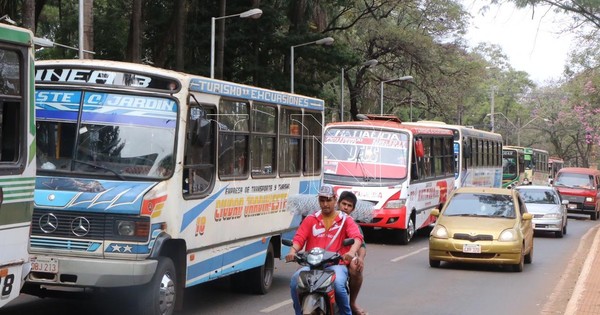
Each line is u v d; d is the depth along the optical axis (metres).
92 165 9.35
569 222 35.84
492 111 72.50
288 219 13.63
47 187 9.02
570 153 101.12
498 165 39.38
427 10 50.06
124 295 9.37
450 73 50.44
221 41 36.97
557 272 16.80
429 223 24.72
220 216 10.88
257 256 12.37
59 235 8.89
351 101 52.59
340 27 45.91
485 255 16.30
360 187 21.78
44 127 9.55
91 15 24.97
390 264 17.48
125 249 8.85
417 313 11.49
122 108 9.61
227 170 11.15
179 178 9.56
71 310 10.73
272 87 42.47
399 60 51.03
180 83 9.76
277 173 13.08
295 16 42.66
